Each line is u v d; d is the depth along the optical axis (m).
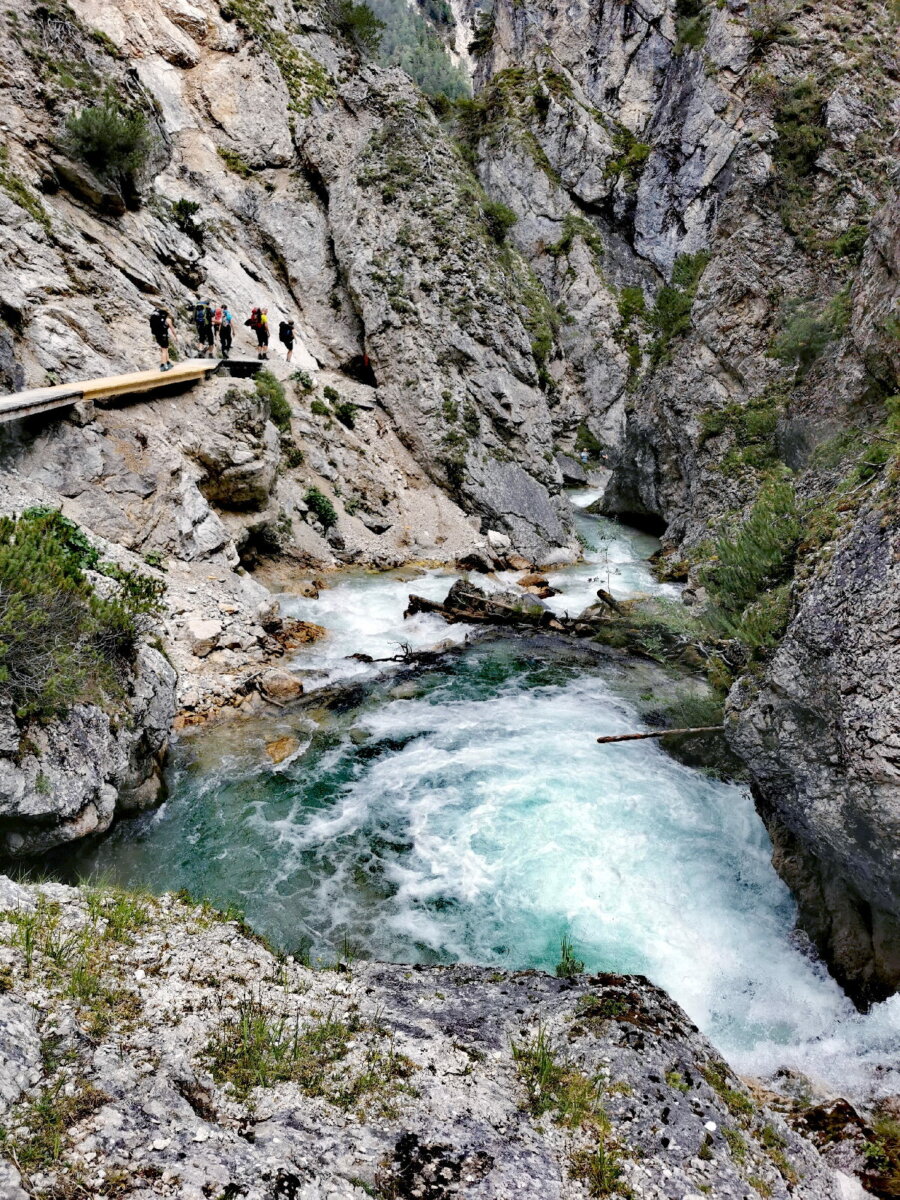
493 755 11.59
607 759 11.56
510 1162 4.00
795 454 18.91
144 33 27.28
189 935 5.85
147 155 22.39
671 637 16.20
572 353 45.94
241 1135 3.83
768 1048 6.89
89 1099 3.66
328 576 19.89
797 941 8.03
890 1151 5.41
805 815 7.18
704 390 24.53
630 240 47.94
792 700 7.24
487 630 16.84
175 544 14.94
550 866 9.16
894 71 23.95
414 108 29.58
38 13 21.08
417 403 25.62
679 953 7.96
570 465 41.66
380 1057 4.77
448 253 27.17
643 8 48.62
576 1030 5.29
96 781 7.87
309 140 28.95
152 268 21.64
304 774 10.87
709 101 43.69
